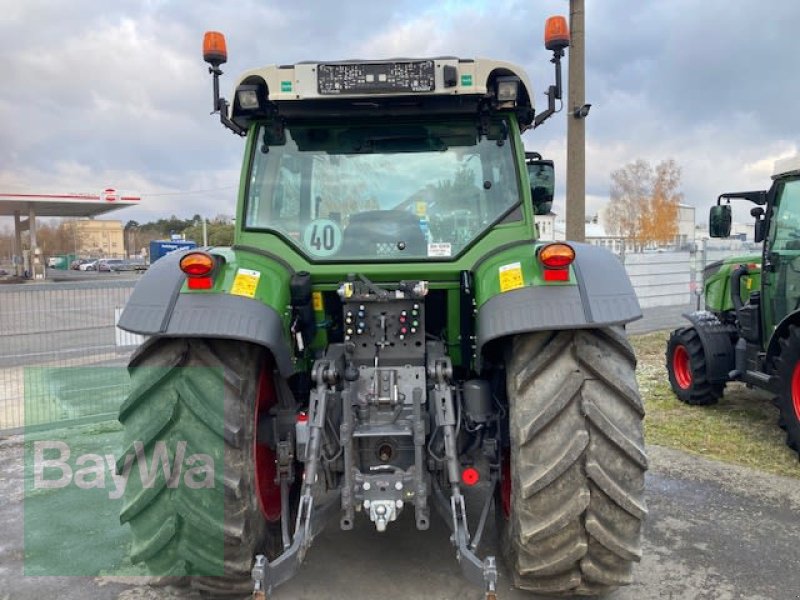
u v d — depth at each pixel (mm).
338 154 3438
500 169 3396
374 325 3229
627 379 2752
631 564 2832
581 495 2652
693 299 13961
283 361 2908
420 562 3527
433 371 2959
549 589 2895
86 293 7496
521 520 2746
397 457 2957
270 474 3264
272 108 3359
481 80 3184
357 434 2916
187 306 2793
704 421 6383
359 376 3102
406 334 3215
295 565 2701
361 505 2898
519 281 2861
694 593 3283
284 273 3201
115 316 7652
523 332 2771
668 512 4254
